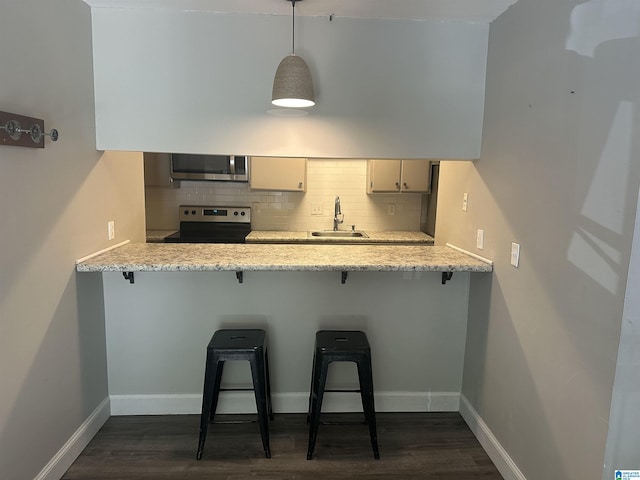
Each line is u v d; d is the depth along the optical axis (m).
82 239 2.17
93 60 2.25
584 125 1.51
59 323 1.99
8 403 1.63
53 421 1.96
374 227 4.68
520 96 1.97
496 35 2.24
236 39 2.29
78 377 2.19
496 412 2.21
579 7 1.54
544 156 1.77
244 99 2.33
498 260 2.18
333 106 2.36
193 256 2.31
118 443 2.33
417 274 2.61
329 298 2.60
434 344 2.67
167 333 2.56
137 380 2.59
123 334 2.55
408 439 2.42
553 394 1.70
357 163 4.60
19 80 1.63
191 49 2.28
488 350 2.31
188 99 2.31
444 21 2.32
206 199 4.57
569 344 1.59
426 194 4.64
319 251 2.53
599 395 1.43
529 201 1.88
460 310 2.64
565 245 1.62
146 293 2.52
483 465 2.22
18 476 1.70
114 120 2.29
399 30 2.33
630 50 1.29
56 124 1.90
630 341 1.33
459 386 2.71
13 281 1.64
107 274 2.49
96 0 2.13
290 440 2.39
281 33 2.29
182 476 2.10
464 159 2.43
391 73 2.36
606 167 1.40
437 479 2.11
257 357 2.19
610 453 1.40
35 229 1.77
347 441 2.39
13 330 1.65
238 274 2.48
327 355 2.19
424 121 2.39
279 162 4.27
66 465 2.08
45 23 1.80
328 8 2.17
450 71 2.36
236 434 2.44
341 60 2.33
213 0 2.10
